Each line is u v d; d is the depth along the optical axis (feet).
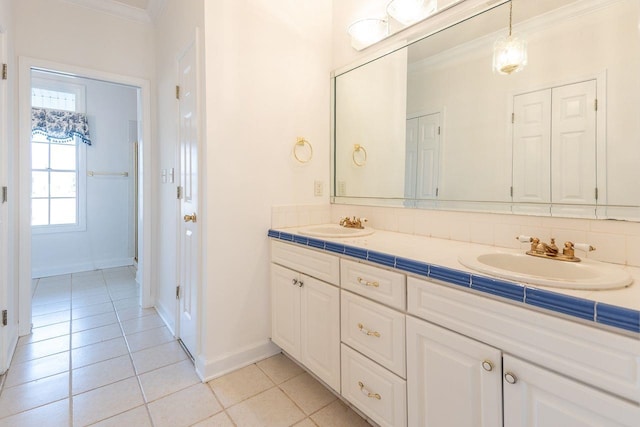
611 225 3.67
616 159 3.66
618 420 2.26
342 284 4.66
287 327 5.91
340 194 7.26
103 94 13.20
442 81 5.36
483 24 4.80
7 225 5.97
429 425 3.53
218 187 5.70
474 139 4.95
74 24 7.88
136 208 13.43
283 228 6.58
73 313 8.64
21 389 5.35
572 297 2.47
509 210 4.56
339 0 7.10
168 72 7.70
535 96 4.29
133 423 4.62
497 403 2.93
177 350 6.73
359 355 4.39
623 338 2.23
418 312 3.61
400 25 5.92
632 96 3.55
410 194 5.90
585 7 3.85
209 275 5.68
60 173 12.50
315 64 7.03
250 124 6.07
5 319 5.86
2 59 5.86
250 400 5.17
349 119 7.00
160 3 7.91
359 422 4.72
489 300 2.97
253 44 6.07
